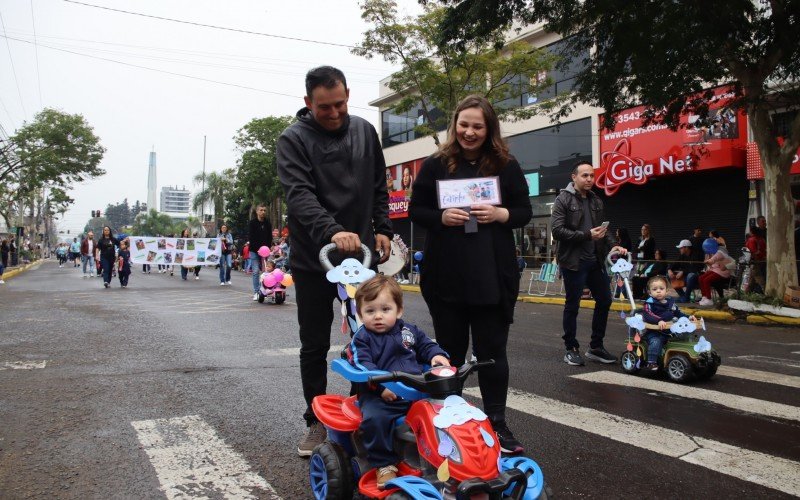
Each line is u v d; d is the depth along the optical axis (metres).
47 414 4.41
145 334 8.09
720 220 17.52
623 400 4.95
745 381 5.69
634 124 19.02
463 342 3.68
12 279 22.84
